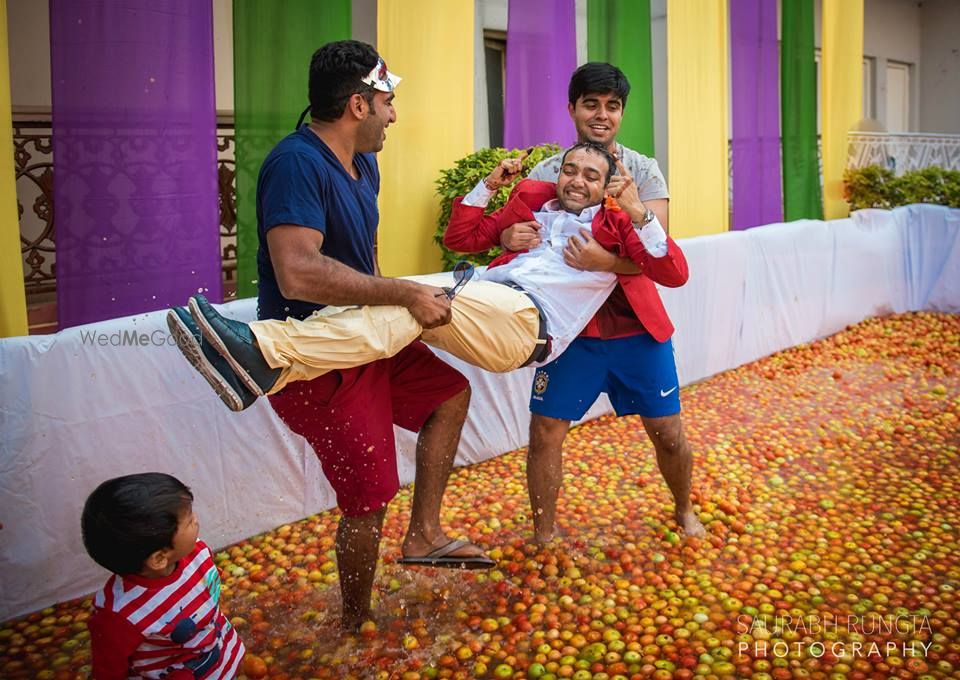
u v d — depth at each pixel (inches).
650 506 167.6
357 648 120.2
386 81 111.8
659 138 377.4
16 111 216.5
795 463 193.2
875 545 151.4
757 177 323.3
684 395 244.5
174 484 91.4
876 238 331.0
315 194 104.2
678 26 279.6
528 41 236.1
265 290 113.0
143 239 165.0
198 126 169.8
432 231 225.0
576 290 126.3
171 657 94.7
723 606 131.9
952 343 300.8
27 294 200.7
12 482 123.5
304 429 113.2
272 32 181.3
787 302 290.7
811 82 339.6
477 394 191.5
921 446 203.3
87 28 154.7
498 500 172.6
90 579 134.7
